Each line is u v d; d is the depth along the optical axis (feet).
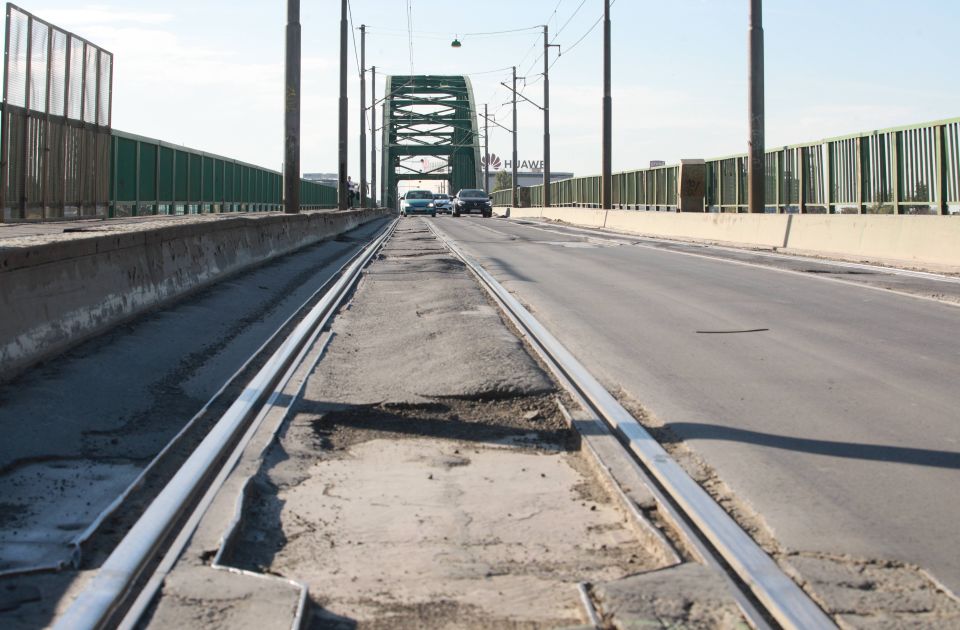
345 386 27.96
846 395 25.96
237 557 15.26
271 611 12.73
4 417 21.72
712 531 15.56
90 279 31.86
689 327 38.06
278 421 23.66
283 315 44.24
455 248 89.71
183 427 23.27
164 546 15.48
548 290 51.57
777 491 18.02
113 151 94.58
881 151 78.64
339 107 166.30
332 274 65.87
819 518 16.55
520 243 97.91
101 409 24.08
